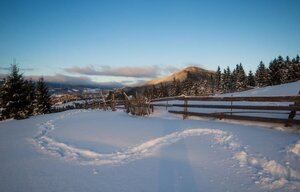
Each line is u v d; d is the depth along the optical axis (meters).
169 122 11.02
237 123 9.48
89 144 8.05
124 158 6.34
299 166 4.77
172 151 6.57
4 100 29.34
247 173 4.88
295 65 60.09
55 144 8.61
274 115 10.49
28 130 12.93
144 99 16.05
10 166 6.14
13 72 30.09
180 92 83.25
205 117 11.34
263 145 6.12
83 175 5.26
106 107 26.83
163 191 4.34
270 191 4.15
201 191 4.30
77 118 17.56
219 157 5.84
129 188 4.50
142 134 8.86
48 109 44.41
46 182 4.94
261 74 68.44
